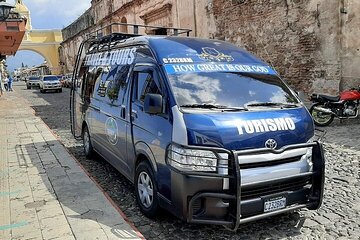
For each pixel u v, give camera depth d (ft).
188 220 12.46
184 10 63.36
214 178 12.09
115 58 20.57
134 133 16.21
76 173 20.74
